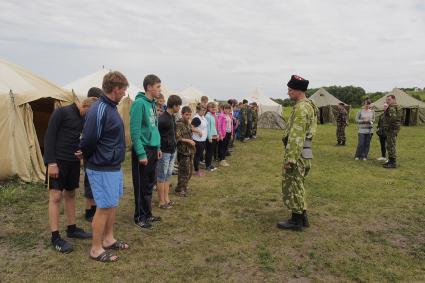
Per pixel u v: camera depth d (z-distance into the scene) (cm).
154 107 489
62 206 568
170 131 557
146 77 474
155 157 494
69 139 411
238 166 977
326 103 2853
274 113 2402
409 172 912
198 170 838
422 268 389
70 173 421
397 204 623
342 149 1372
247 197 655
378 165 1018
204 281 353
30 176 734
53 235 412
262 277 364
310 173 890
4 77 761
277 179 814
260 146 1423
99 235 385
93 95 447
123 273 362
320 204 618
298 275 370
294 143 458
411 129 2358
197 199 635
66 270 366
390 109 967
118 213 547
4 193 617
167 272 368
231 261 397
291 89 477
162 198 573
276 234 476
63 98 866
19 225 489
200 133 820
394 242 461
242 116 1560
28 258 392
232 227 499
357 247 441
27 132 754
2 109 702
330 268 385
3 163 701
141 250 417
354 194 685
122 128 379
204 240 452
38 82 849
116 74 363
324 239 463
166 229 485
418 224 527
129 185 733
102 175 368
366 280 361
